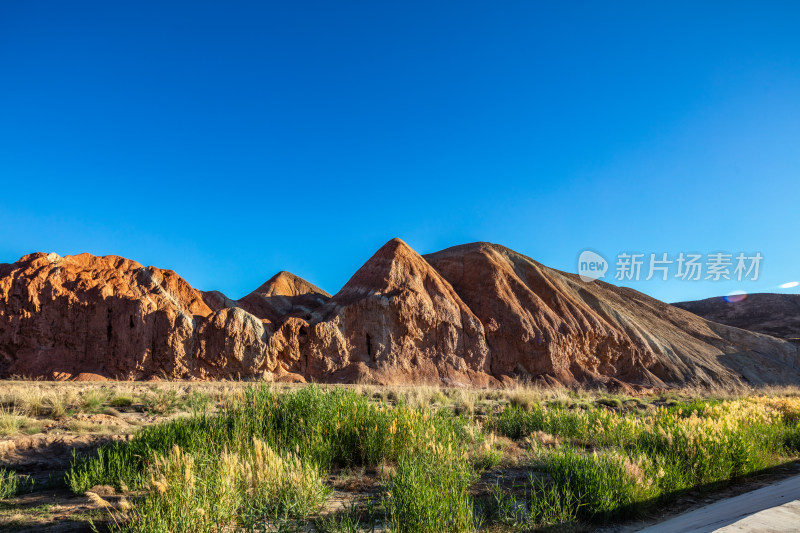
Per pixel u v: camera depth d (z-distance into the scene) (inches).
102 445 387.9
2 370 1581.0
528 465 346.0
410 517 196.5
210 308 2175.2
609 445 408.2
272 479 237.9
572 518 227.1
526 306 2468.0
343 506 235.0
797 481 261.7
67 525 207.8
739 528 141.0
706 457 317.7
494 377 2144.4
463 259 2829.7
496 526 213.5
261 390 373.7
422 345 2119.8
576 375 2272.4
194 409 396.8
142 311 1696.6
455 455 297.6
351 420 344.8
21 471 346.3
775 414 569.9
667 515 245.8
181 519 188.1
